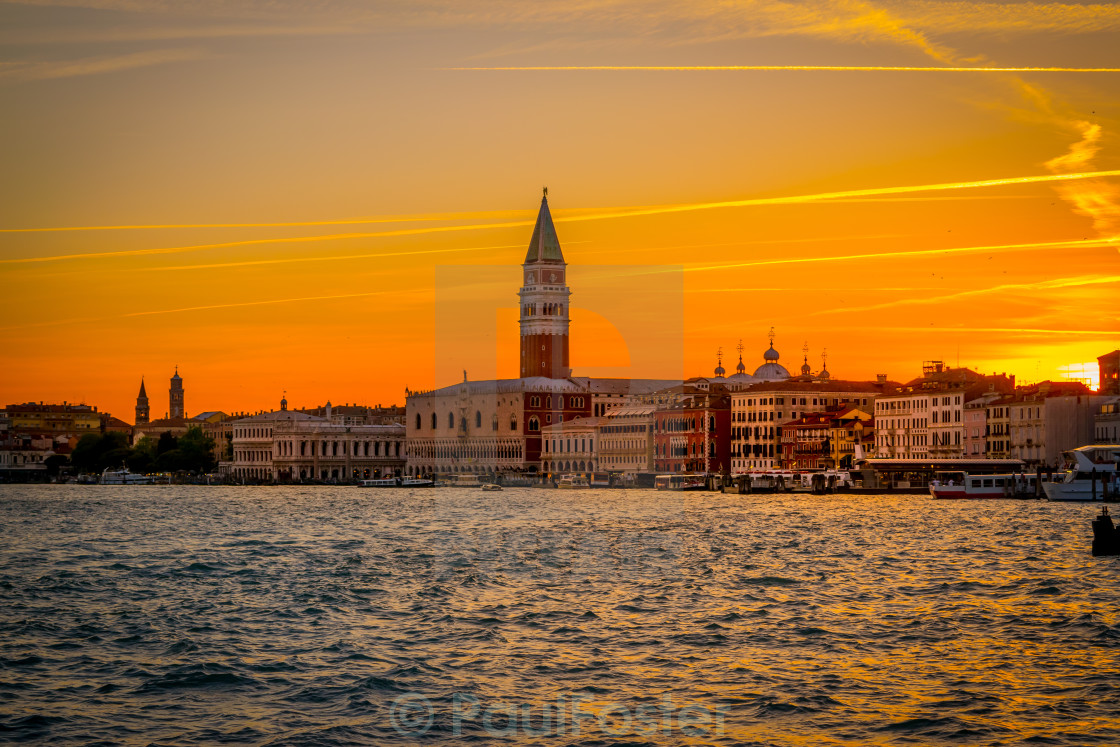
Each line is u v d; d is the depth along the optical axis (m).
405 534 145.62
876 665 60.09
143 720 51.69
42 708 53.66
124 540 141.88
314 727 50.22
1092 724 50.34
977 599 82.19
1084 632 69.19
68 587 93.38
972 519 167.12
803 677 57.38
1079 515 176.88
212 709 53.28
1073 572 98.69
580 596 74.19
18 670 60.88
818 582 91.19
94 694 56.06
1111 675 58.12
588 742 47.38
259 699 54.75
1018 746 47.78
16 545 135.25
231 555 119.62
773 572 97.69
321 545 130.12
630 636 65.06
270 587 91.62
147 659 63.31
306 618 75.31
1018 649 64.19
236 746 48.03
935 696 54.12
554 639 64.12
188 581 96.62
